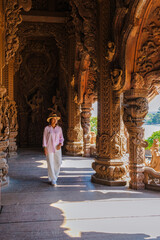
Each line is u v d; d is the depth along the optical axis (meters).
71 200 4.17
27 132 13.94
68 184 5.31
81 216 3.44
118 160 5.28
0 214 3.49
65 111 12.51
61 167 7.49
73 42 10.45
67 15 10.35
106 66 5.39
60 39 11.08
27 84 13.89
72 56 10.50
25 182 5.50
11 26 5.05
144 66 4.65
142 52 4.57
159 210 3.70
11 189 4.89
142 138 4.84
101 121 5.51
